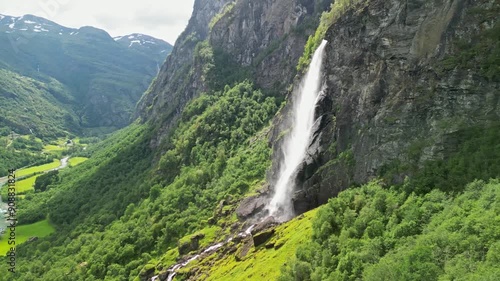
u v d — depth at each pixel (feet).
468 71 194.29
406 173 196.75
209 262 308.81
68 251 459.32
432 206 164.66
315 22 575.38
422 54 220.23
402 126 215.72
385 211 184.96
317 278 176.65
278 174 367.45
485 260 123.44
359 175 233.96
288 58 593.42
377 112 238.68
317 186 268.82
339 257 179.42
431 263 132.36
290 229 257.55
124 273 374.63
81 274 396.98
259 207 353.51
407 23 232.53
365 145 237.04
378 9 257.34
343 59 289.33
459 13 206.49
